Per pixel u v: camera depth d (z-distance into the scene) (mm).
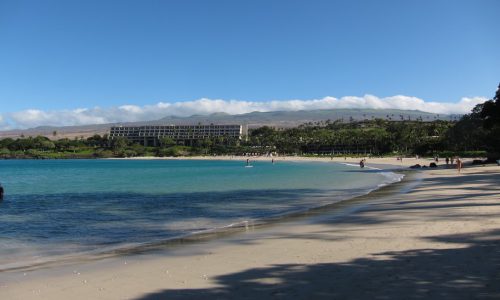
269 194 36500
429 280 9078
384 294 8312
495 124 83062
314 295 8422
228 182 54719
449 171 61562
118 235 17984
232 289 9039
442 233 14414
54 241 16812
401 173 64625
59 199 35656
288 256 11945
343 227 16953
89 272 11039
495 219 17141
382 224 17234
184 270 10812
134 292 9070
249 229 17891
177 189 44312
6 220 23125
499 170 57188
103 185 52625
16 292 9344
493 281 8898
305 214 22172
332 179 56469
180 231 18578
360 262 10828
